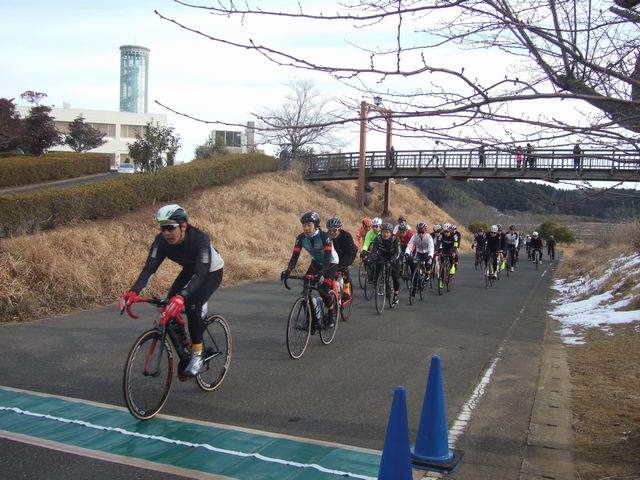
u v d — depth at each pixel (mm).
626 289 11828
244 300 11562
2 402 5027
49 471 3695
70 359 6578
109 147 63375
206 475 3695
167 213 4773
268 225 23125
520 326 9953
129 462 3855
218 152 37250
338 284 8891
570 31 2910
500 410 5238
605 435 4551
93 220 17234
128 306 4602
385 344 8008
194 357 5070
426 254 12984
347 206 37281
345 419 4879
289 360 6914
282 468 3832
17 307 8914
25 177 27469
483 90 2879
